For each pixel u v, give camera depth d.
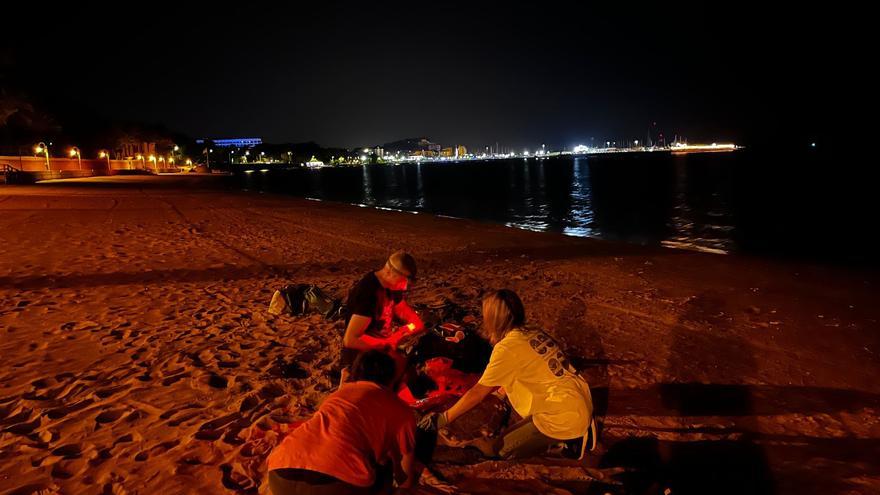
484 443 3.24
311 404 4.30
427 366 4.25
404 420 2.25
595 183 57.03
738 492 3.25
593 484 3.31
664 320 6.93
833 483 3.32
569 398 2.95
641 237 19.31
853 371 5.22
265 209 24.03
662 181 56.25
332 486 2.00
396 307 4.03
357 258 11.61
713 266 10.70
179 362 5.14
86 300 7.45
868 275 9.78
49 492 3.07
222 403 4.29
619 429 4.00
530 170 116.69
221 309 7.11
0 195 26.69
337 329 6.29
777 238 18.41
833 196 33.78
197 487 3.15
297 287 7.10
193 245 12.86
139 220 18.00
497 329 3.09
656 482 3.33
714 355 5.64
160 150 125.19
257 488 3.16
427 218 20.81
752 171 71.00
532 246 13.48
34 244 12.23
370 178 103.94
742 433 3.97
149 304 7.32
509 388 3.08
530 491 3.23
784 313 7.23
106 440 3.67
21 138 57.31
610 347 5.88
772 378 5.03
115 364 5.08
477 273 9.99
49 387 4.52
